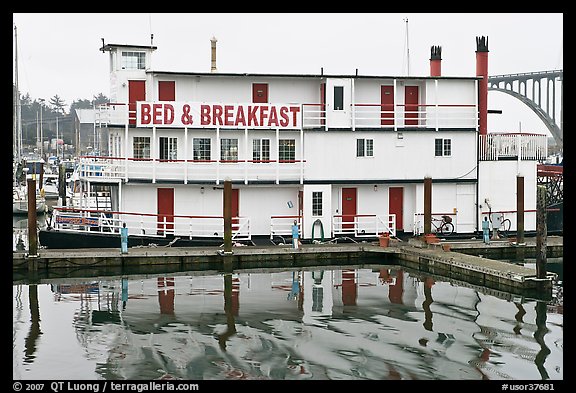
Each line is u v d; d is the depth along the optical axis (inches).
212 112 1408.7
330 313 941.8
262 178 1441.9
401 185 1526.8
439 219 1517.0
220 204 1433.3
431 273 1259.8
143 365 720.3
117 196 1434.5
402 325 877.2
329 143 1469.0
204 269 1269.7
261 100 1494.8
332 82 1472.7
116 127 1416.1
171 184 1402.6
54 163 4468.5
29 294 1052.5
